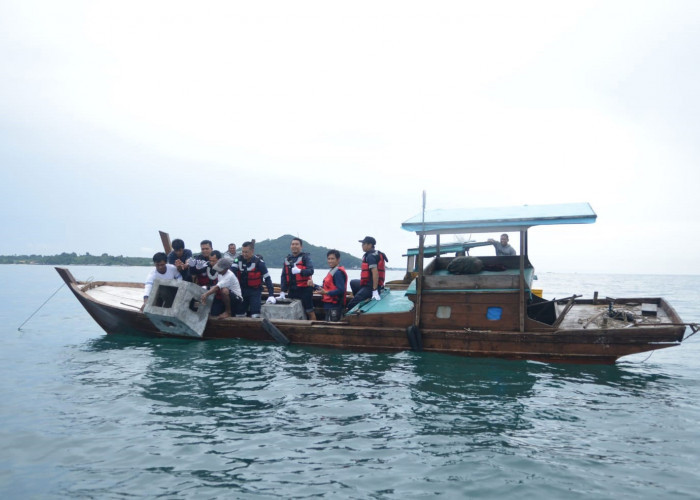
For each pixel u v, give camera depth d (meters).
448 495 3.80
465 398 6.23
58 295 23.69
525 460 4.42
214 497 3.73
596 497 3.77
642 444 4.80
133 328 10.29
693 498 3.74
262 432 5.05
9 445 4.66
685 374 7.77
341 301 9.95
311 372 7.46
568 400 6.19
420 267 8.65
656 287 48.81
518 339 8.12
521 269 8.22
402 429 5.17
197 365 7.85
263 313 9.79
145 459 4.39
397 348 8.76
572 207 8.68
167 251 11.04
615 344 7.72
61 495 3.75
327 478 4.07
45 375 7.21
